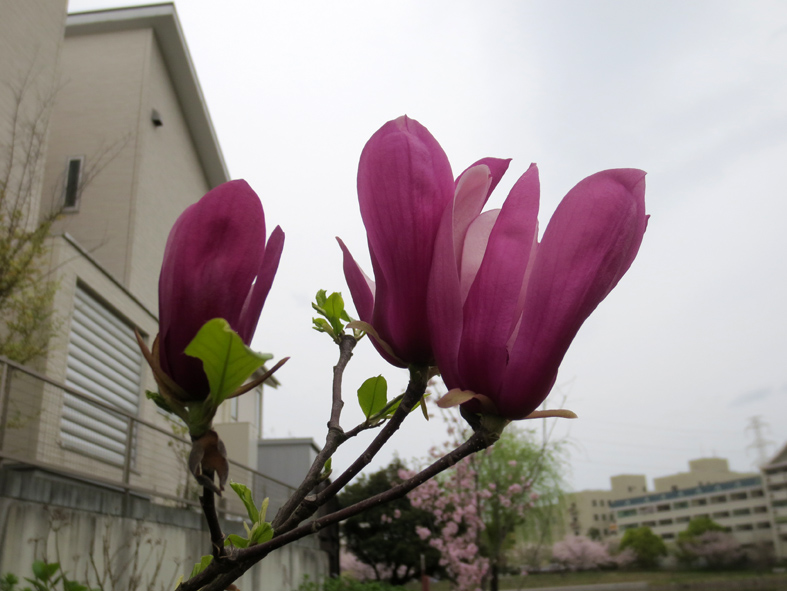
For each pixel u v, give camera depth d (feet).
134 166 40.22
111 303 30.83
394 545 76.59
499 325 2.17
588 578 167.84
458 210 2.37
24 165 25.25
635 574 171.42
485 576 37.86
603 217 2.10
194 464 1.98
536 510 56.75
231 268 2.08
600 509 247.70
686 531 190.39
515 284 2.18
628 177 2.15
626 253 2.13
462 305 2.25
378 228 2.37
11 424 20.45
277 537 2.28
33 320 22.76
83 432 26.45
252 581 26.16
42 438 22.71
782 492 201.05
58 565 8.60
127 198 39.45
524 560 60.90
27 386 22.68
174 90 47.44
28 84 28.68
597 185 2.12
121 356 31.83
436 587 87.81
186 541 23.25
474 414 2.28
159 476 31.63
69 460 24.53
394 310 2.46
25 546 14.93
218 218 2.08
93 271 29.32
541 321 2.12
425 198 2.33
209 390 2.02
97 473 26.78
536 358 2.13
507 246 2.20
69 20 44.37
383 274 2.50
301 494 2.91
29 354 22.30
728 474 255.70
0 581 10.77
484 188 2.40
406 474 40.50
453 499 40.16
